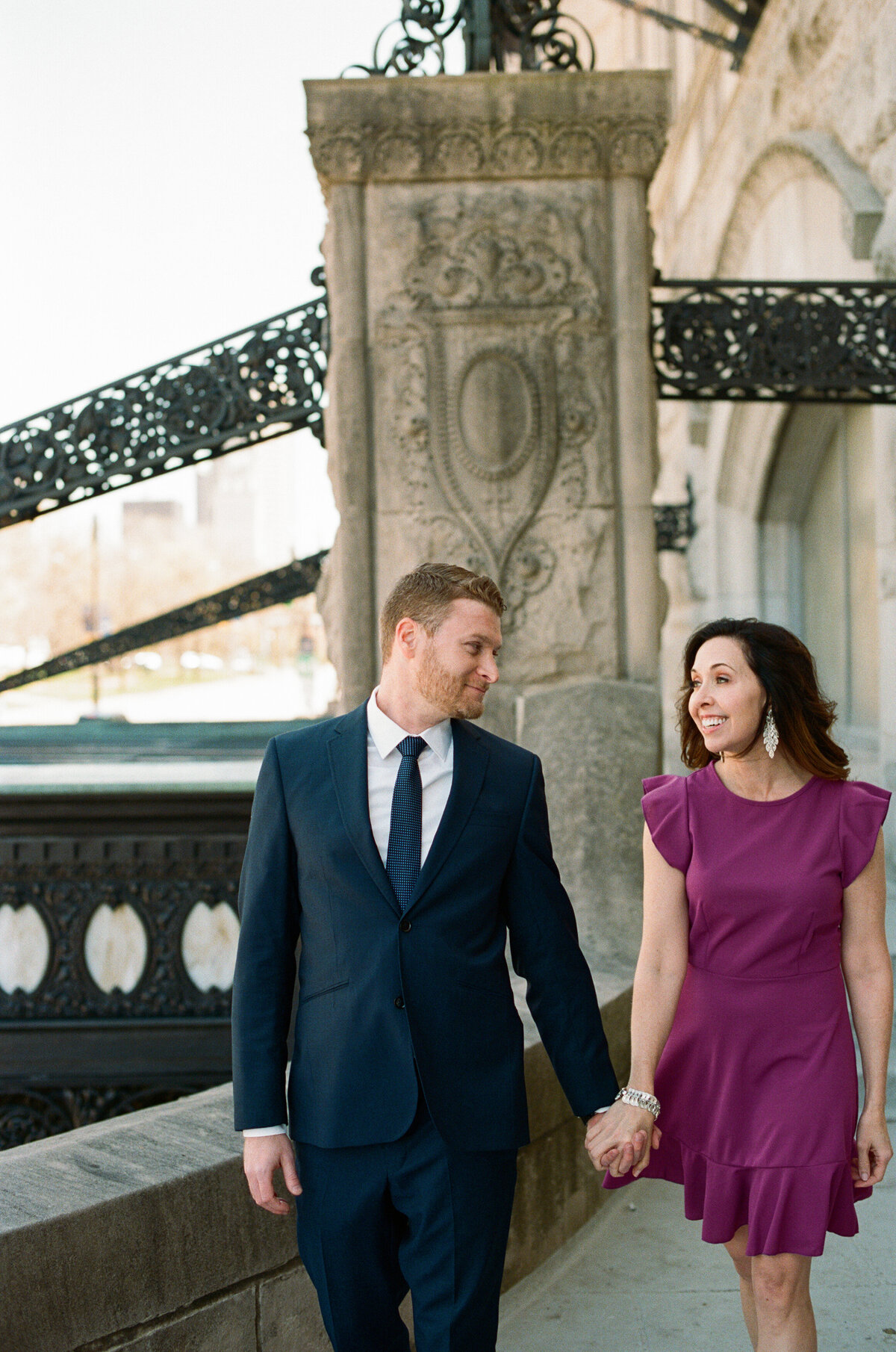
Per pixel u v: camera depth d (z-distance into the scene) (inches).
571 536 187.5
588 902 175.2
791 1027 72.9
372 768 71.1
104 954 209.5
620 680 187.9
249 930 70.8
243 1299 81.6
